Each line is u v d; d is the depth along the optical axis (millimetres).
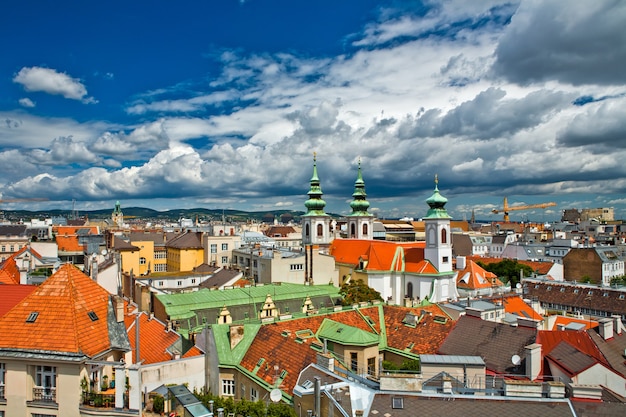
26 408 38625
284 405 44906
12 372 39062
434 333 68875
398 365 68000
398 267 134125
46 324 41031
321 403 39281
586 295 126750
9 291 51531
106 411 37656
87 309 43875
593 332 66562
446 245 127812
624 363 61875
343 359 61812
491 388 43188
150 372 56281
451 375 44750
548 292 135500
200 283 131375
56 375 38781
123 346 44250
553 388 38781
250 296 97625
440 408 37156
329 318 72750
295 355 57781
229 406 45531
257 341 63938
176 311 86438
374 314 77938
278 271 129500
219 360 60906
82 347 39625
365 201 178500
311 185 172000
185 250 168375
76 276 46000
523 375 50562
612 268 189250
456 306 88688
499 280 150625
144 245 174250
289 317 72938
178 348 64188
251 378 57250
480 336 61188
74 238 162500
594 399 40062
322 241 169875
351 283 111938
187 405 38188
